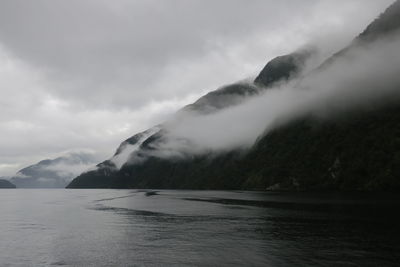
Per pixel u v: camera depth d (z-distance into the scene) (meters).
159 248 48.00
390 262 38.06
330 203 104.88
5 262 42.69
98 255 44.97
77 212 101.88
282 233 56.22
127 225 70.50
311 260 39.53
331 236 52.34
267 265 38.22
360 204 98.12
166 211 98.31
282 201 120.56
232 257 41.91
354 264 37.66
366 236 51.41
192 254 44.00
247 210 93.62
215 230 61.19
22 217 89.31
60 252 47.06
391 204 95.56
